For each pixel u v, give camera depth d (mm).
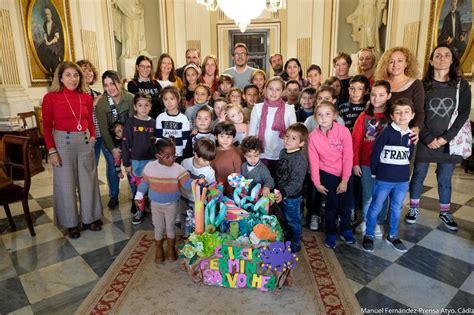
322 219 3123
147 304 1944
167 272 2268
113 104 3195
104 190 4023
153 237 2789
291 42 8977
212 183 2389
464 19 5020
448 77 2729
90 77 3596
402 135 2414
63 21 6277
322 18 8453
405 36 6531
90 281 2201
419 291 2061
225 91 3811
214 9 6148
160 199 2252
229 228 2119
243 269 2035
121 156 3221
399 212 2564
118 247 2652
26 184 2779
